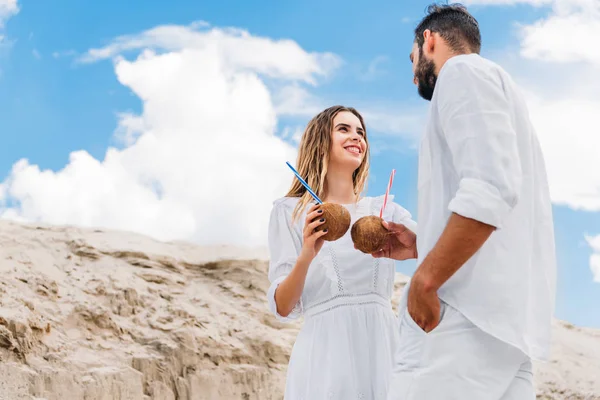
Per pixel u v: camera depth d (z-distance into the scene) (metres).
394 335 3.69
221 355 6.18
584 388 6.77
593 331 8.06
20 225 7.02
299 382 3.63
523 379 2.57
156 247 7.18
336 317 3.65
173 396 5.89
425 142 2.67
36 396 5.32
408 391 2.52
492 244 2.52
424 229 2.62
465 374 2.47
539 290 2.62
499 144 2.44
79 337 5.88
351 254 3.73
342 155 3.98
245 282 7.11
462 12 2.90
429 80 2.90
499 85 2.54
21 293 5.93
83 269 6.55
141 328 6.20
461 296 2.51
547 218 2.69
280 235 3.85
